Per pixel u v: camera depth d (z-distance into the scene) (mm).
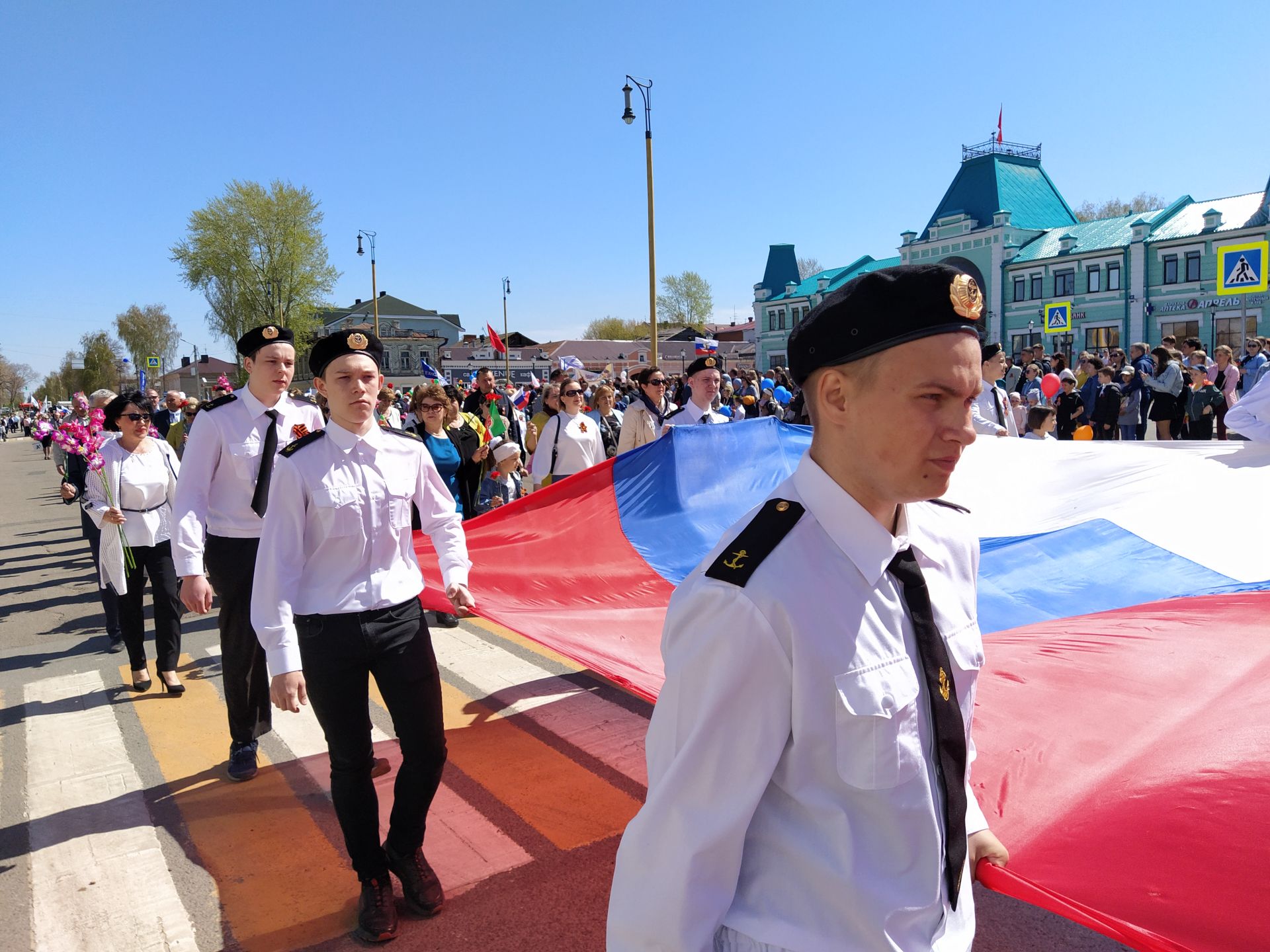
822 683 1078
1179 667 2709
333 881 3326
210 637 6777
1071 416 13578
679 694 1131
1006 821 1923
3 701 5410
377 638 2850
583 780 4074
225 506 4039
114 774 4297
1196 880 1587
